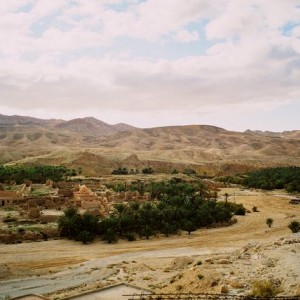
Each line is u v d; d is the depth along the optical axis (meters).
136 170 198.25
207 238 68.00
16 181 115.25
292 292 22.36
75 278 41.53
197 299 23.50
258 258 33.19
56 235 66.50
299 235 51.72
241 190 141.75
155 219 73.25
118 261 51.09
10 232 63.22
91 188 113.94
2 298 33.69
